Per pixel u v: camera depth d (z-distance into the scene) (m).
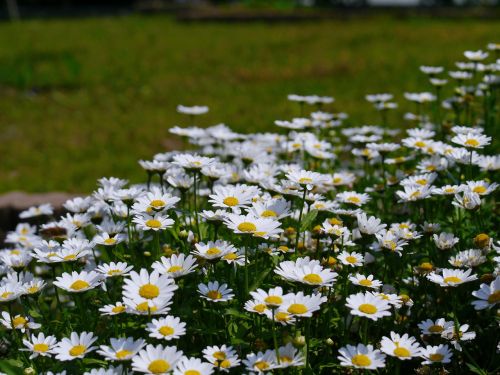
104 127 1.95
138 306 0.56
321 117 0.99
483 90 1.00
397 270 0.71
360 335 0.61
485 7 4.78
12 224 1.05
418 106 1.06
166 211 0.75
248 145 0.87
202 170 0.74
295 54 2.94
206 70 2.74
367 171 0.97
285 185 0.70
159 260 0.66
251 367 0.54
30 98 2.36
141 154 1.64
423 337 0.61
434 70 1.02
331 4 5.63
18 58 3.12
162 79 2.60
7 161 1.66
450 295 0.66
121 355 0.53
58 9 6.13
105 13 5.61
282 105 1.98
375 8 4.36
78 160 1.63
